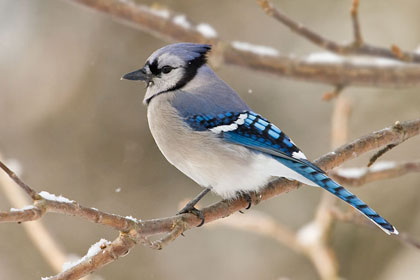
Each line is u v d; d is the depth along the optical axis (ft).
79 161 45.75
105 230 43.14
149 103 26.58
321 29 45.52
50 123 47.03
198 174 24.93
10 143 46.88
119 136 46.03
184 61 26.00
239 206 23.95
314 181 22.58
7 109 47.75
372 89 43.78
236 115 24.93
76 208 16.70
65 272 17.49
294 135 43.96
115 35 47.34
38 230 26.68
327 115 44.14
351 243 40.32
